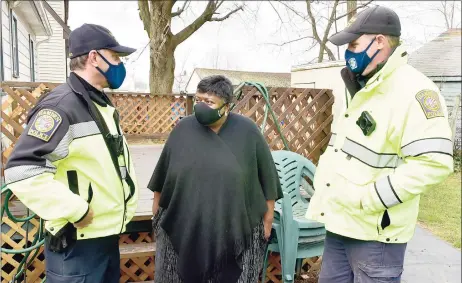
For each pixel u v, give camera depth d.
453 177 9.03
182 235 2.13
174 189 2.13
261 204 2.21
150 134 9.66
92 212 1.78
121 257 3.02
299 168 3.36
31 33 11.43
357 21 1.87
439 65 13.38
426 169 1.65
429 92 1.73
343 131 1.95
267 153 2.25
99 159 1.83
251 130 2.20
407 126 1.72
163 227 2.18
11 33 7.64
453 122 10.66
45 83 3.32
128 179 2.02
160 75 12.32
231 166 2.07
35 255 2.80
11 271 3.09
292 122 4.03
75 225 1.76
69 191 1.73
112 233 1.91
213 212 2.06
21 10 8.67
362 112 1.85
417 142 1.68
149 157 6.66
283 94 3.97
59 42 15.70
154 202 2.37
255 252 2.21
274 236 2.83
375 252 1.86
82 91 1.83
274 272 3.35
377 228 1.83
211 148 2.09
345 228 1.88
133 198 2.06
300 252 2.78
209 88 2.02
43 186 1.66
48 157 1.70
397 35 1.83
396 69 1.82
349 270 2.05
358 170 1.84
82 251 1.85
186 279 2.15
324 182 2.00
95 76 1.89
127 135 9.45
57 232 1.78
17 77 8.49
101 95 1.96
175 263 2.19
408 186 1.67
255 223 2.18
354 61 1.88
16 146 1.68
